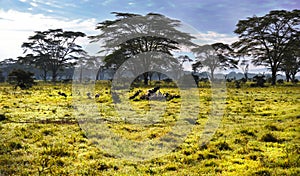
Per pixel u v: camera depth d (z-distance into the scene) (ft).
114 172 27.14
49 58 262.67
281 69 249.96
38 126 44.80
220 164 29.17
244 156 31.58
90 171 26.99
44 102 78.64
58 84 180.65
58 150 32.14
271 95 104.06
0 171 25.93
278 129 44.16
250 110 63.87
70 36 262.26
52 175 25.72
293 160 28.78
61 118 53.31
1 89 129.39
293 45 198.90
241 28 203.21
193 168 28.32
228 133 42.60
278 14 192.34
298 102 77.82
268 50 202.80
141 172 27.20
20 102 78.13
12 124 46.26
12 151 31.76
